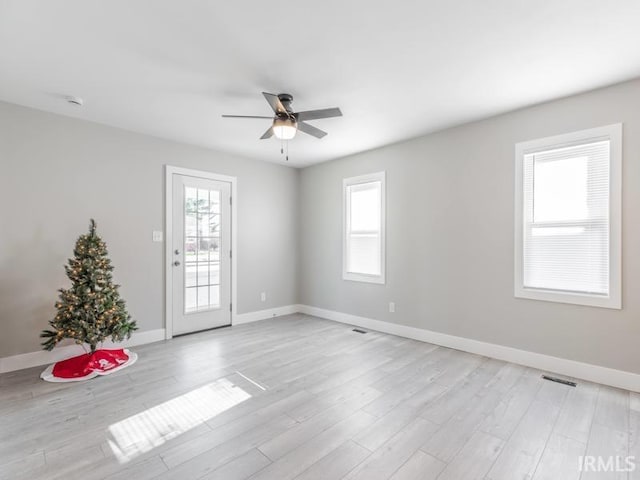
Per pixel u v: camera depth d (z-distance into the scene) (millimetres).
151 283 4090
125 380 2947
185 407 2465
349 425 2219
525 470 1786
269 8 1883
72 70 2574
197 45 2250
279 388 2785
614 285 2801
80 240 3209
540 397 2607
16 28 2051
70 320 3047
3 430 2170
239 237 5039
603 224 2898
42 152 3336
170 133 4012
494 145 3502
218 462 1851
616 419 2283
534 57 2400
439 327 3963
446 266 3898
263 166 5344
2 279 3123
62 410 2424
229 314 4898
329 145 4504
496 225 3492
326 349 3803
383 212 4535
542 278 3221
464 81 2762
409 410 2414
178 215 4336
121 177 3854
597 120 2889
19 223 3209
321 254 5480
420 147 4141
